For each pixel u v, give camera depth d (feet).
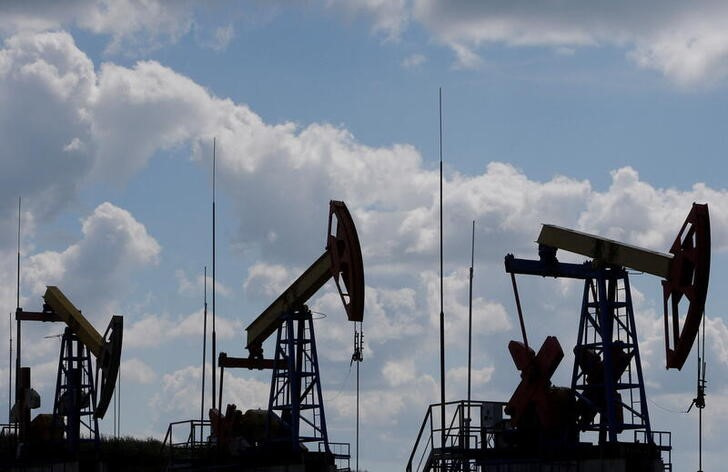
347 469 266.36
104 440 329.31
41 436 307.37
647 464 219.41
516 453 230.48
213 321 276.62
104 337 291.99
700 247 203.00
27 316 306.14
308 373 265.75
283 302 266.98
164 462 288.92
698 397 208.33
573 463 224.74
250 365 277.64
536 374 229.86
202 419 276.82
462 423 231.09
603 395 228.22
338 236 246.27
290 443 266.16
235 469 267.80
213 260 276.41
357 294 240.94
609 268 226.79
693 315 204.95
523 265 232.12
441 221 221.05
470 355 232.73
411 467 232.32
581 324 228.84
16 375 307.37
